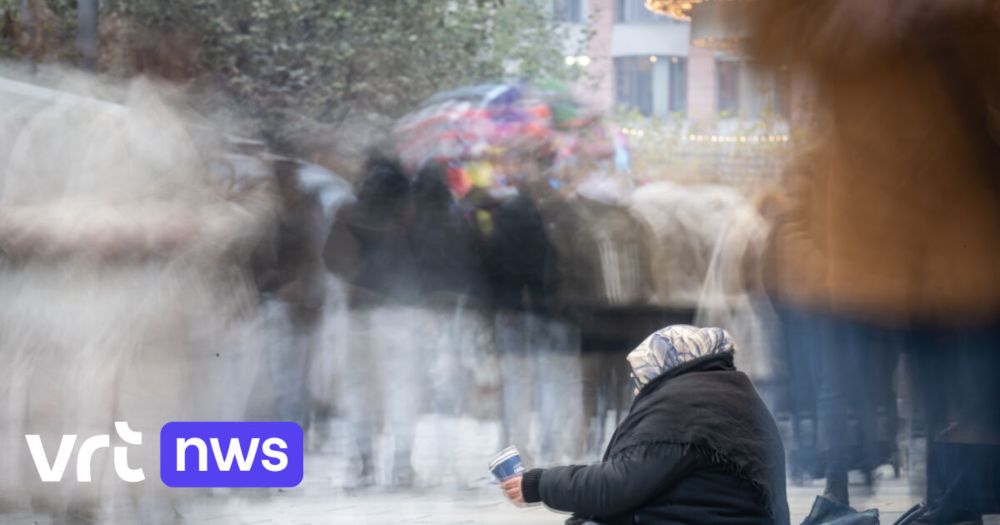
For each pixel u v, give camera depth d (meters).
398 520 16.17
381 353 18.91
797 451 15.05
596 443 20.69
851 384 7.94
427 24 49.88
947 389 7.65
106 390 14.67
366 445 18.45
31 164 14.26
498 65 48.81
